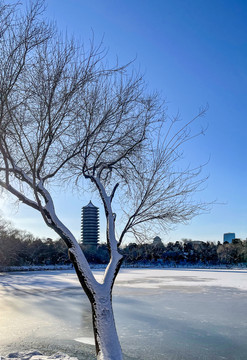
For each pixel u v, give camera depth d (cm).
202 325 2469
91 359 1622
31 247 11475
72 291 4638
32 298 3912
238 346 1925
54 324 2461
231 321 2616
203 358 1722
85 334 2147
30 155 1095
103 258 13262
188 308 3244
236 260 14662
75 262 965
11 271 9756
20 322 2538
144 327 2394
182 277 7794
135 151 1127
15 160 1109
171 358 1712
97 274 8125
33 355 1442
